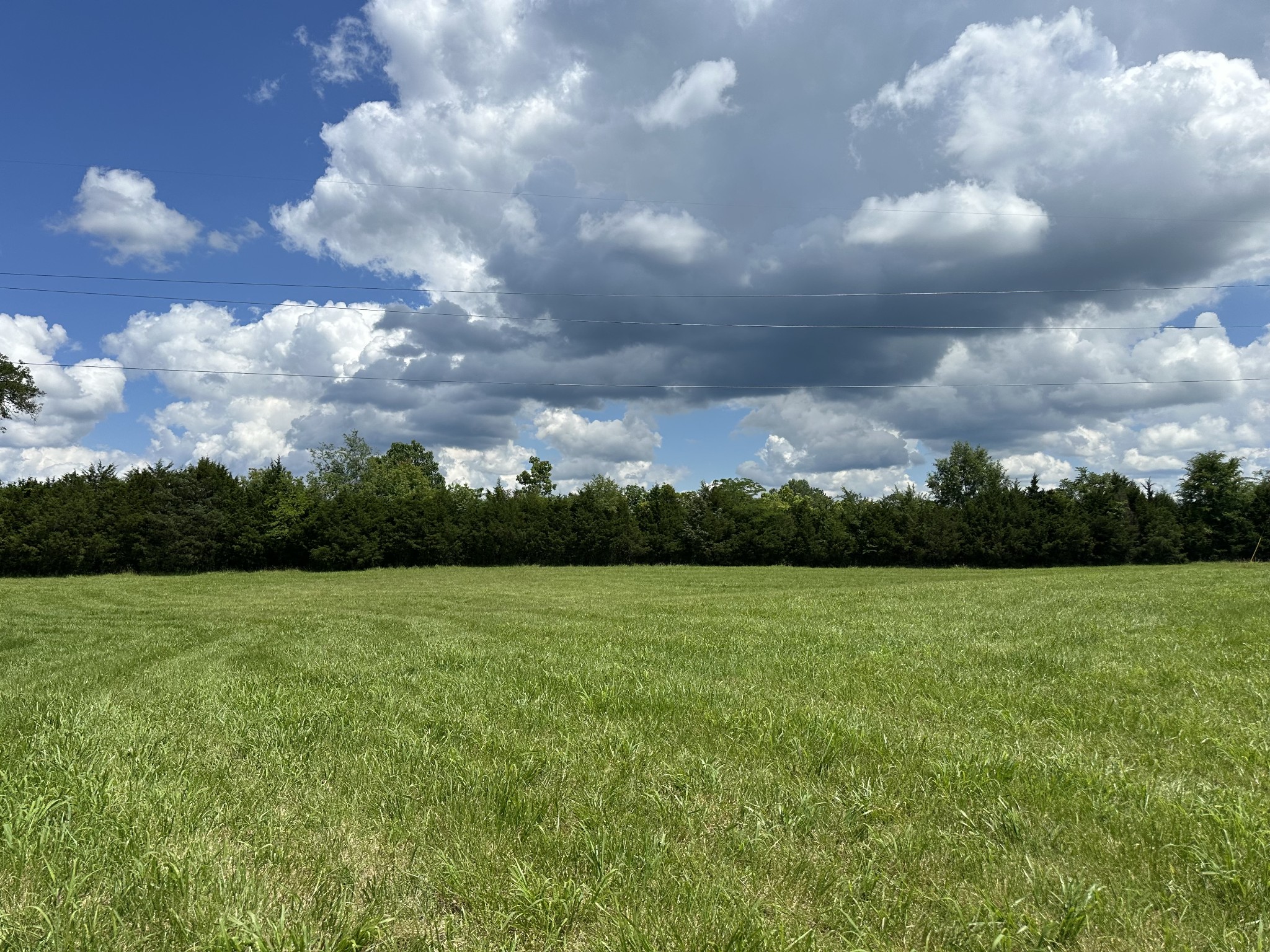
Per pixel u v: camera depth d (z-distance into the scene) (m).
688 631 15.57
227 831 4.55
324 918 3.46
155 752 6.18
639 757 6.13
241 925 3.18
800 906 3.72
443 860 4.11
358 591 37.81
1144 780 5.47
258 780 5.56
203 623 21.53
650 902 3.67
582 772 5.77
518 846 4.38
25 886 3.69
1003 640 13.14
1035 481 70.75
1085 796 5.14
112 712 7.87
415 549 66.00
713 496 73.19
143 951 3.18
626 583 45.78
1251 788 5.35
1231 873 3.89
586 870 4.07
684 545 70.88
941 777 5.44
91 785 5.06
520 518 69.19
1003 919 3.52
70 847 4.09
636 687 9.02
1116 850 4.32
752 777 5.62
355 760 6.14
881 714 7.65
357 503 63.88
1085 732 6.96
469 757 6.23
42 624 21.81
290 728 7.25
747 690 8.93
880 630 14.93
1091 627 14.75
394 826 4.67
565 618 20.42
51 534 53.94
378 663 11.98
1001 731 6.99
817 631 14.91
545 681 9.71
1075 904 3.59
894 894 3.80
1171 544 64.88
